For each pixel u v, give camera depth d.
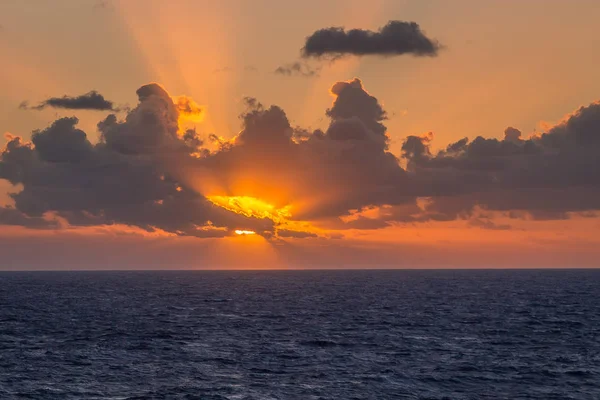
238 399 48.00
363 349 70.56
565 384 53.41
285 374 56.59
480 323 97.00
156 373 56.97
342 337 80.62
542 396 49.47
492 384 53.28
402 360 63.56
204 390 50.59
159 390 50.56
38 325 93.88
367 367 59.84
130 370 58.34
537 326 92.94
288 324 95.75
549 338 80.06
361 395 49.38
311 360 63.47
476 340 78.12
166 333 84.25
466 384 53.25
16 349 70.31
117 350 69.81
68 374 56.47
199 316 108.62
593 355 67.12
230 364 61.31
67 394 49.28
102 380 54.16
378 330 88.19
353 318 104.94
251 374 56.59
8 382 53.12
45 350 69.69
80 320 101.44
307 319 103.44
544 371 58.41
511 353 68.19
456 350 70.12
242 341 76.88
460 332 85.94
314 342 75.81
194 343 75.12
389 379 54.72
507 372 57.91
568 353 68.31
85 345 73.56
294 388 51.38
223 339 78.62
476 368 59.62
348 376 55.88
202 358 64.56
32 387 51.44
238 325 94.38
